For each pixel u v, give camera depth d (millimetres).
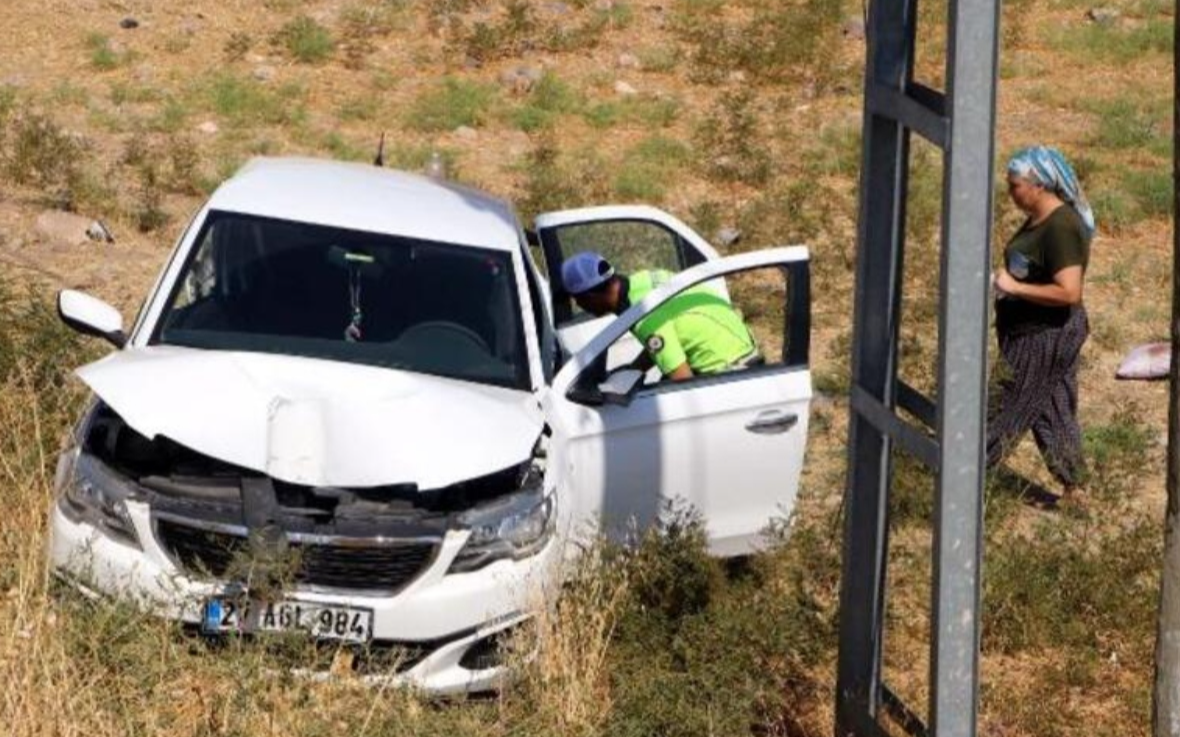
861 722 6555
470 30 20219
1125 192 16328
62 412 8312
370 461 6777
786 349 8102
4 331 9008
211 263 7879
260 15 20547
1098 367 12312
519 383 7695
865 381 6355
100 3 20250
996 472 9625
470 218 8430
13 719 6133
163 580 6637
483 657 6891
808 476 10070
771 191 15906
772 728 7129
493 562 6832
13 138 15617
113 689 6469
